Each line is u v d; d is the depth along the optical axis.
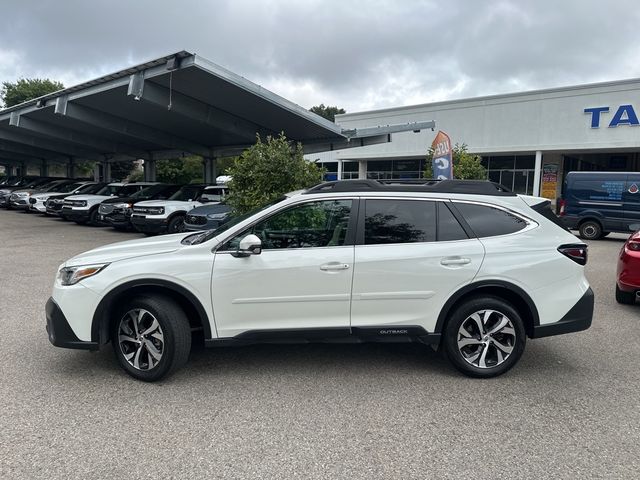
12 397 3.87
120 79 15.49
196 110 16.27
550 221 4.46
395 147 31.80
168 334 4.06
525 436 3.36
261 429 3.42
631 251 6.72
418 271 4.19
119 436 3.31
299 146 10.82
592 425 3.52
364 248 4.23
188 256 4.14
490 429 3.45
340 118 34.25
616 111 23.59
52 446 3.17
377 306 4.21
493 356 4.34
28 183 28.45
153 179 29.02
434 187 4.47
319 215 4.32
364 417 3.61
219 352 4.95
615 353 5.02
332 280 4.15
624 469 2.98
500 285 4.21
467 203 4.40
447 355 4.32
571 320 4.31
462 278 4.20
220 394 3.97
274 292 4.13
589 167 32.28
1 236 14.59
